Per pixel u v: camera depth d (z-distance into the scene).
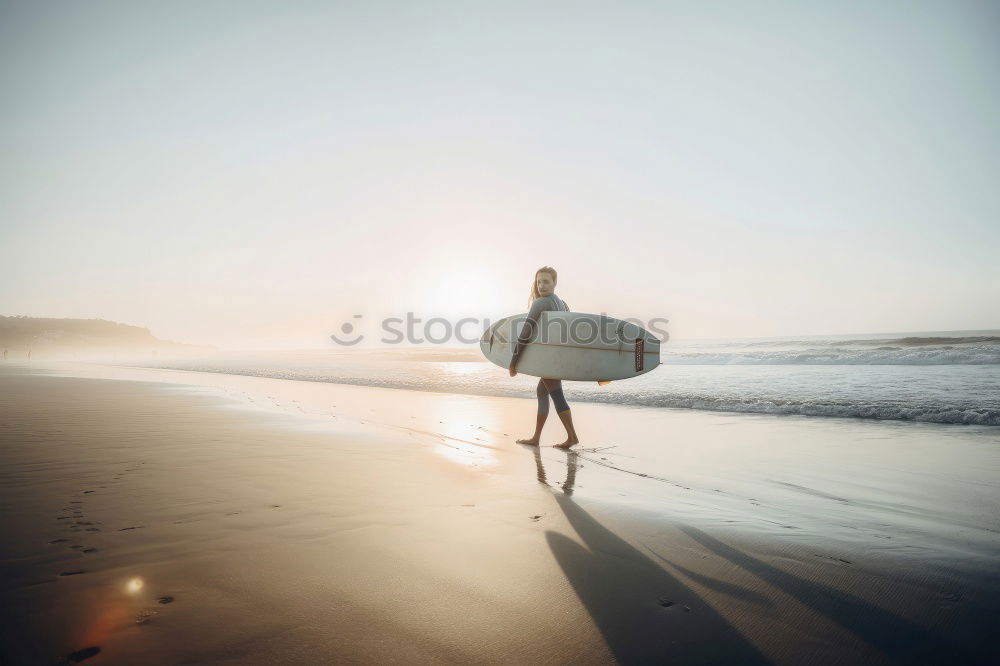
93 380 13.48
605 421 6.14
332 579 1.66
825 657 1.26
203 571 1.69
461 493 2.85
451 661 1.22
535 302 4.63
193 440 4.37
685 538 2.15
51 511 2.31
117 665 1.15
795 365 17.64
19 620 1.35
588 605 1.53
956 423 5.69
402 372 16.75
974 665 1.23
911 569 1.83
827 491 3.03
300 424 5.57
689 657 1.26
